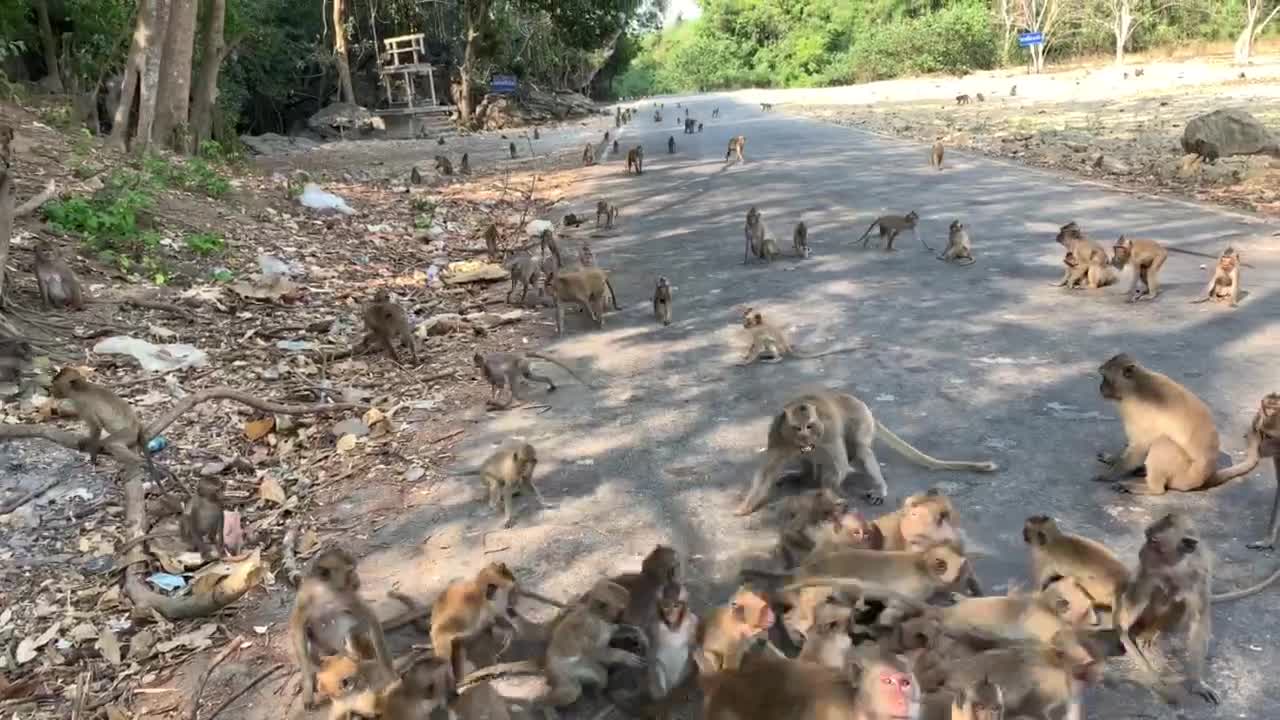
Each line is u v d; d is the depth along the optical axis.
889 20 89.88
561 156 30.55
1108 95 42.78
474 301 11.86
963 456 6.36
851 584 4.19
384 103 52.75
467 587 4.43
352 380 9.00
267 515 6.36
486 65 54.84
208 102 23.02
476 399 8.26
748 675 3.57
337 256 14.34
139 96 18.75
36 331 9.08
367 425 7.78
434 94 51.22
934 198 17.02
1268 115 28.53
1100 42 73.56
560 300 10.06
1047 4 74.56
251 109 50.00
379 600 5.11
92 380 8.38
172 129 20.16
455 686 3.71
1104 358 8.02
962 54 77.75
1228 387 7.18
